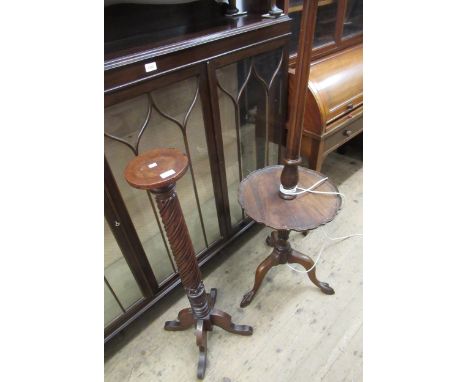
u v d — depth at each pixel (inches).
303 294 48.5
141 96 30.9
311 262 45.0
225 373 40.0
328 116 49.2
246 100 42.8
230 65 37.7
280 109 48.9
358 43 60.9
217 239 50.9
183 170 27.0
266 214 36.1
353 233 58.3
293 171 35.4
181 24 36.8
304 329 44.0
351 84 52.9
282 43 41.7
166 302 49.2
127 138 31.8
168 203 29.3
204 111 36.8
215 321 41.4
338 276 50.8
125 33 33.0
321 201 37.7
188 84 34.0
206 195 45.0
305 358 40.9
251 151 49.5
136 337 44.6
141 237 40.0
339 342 42.3
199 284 37.4
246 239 58.6
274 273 51.9
